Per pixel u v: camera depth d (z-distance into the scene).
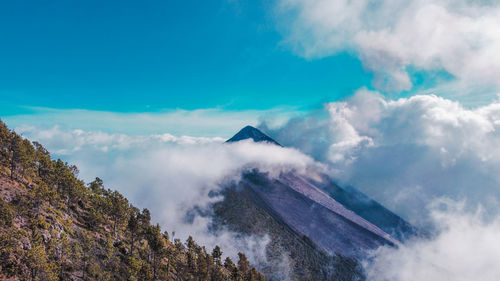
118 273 92.00
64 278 74.62
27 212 85.81
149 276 96.88
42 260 69.12
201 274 111.88
